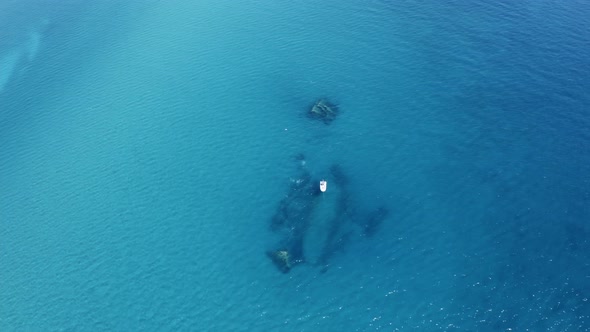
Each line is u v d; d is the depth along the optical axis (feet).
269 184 262.47
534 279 212.02
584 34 324.60
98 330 214.07
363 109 296.30
